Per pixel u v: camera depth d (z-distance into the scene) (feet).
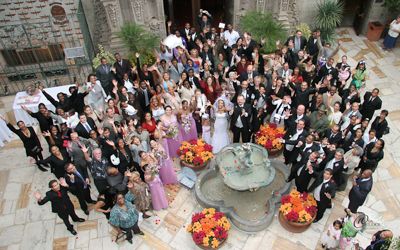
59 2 41.68
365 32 49.90
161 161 28.09
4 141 35.73
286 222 26.25
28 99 35.68
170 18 50.80
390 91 40.14
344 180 28.22
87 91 34.58
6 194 30.71
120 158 27.20
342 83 35.06
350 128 28.55
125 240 26.61
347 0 49.98
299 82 33.65
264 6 44.96
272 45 42.75
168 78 34.50
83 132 29.55
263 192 29.66
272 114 33.04
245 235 26.48
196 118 33.14
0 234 27.55
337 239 23.80
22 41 43.01
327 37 46.11
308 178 26.35
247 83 31.58
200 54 39.52
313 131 28.22
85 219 28.27
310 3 45.83
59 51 45.11
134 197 26.23
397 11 47.21
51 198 24.22
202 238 24.52
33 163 33.45
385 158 32.45
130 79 37.35
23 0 40.47
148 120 30.37
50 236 27.27
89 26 44.93
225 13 50.14
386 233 21.44
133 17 42.75
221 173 27.40
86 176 28.48
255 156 28.78
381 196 29.25
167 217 27.99
